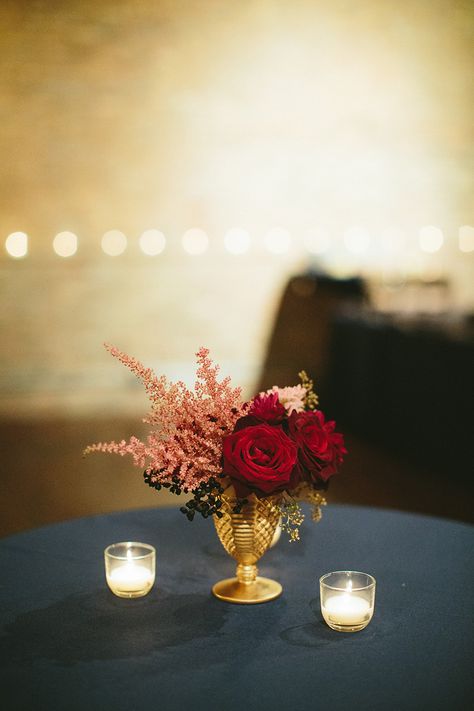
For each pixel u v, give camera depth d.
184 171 8.13
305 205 8.50
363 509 1.87
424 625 1.29
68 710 1.04
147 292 8.20
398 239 8.75
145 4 7.72
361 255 8.69
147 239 8.13
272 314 8.52
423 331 5.14
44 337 7.96
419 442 5.19
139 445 1.35
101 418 6.52
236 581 1.44
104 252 8.04
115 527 1.77
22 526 3.92
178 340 8.35
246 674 1.13
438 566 1.54
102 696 1.08
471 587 1.44
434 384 5.01
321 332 8.53
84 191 7.90
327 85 8.35
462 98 8.66
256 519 1.37
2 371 7.80
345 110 8.43
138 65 7.82
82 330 8.07
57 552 1.62
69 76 7.66
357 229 8.65
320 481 1.36
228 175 8.25
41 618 1.32
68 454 5.30
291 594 1.41
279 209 8.44
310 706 1.05
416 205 8.75
